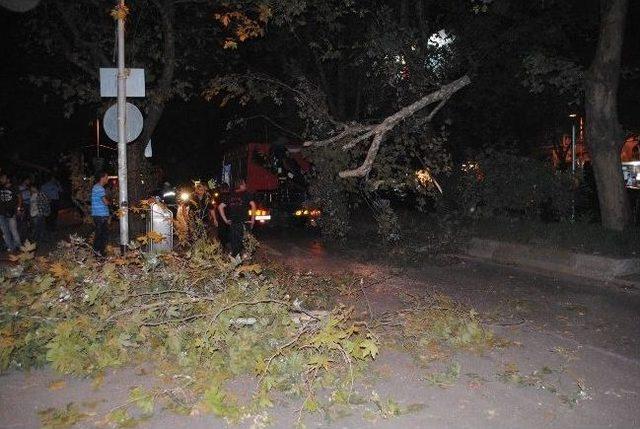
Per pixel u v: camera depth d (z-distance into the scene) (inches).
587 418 234.1
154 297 310.3
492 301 434.3
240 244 565.0
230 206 566.9
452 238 686.5
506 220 682.2
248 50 941.8
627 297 450.6
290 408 237.3
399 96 667.4
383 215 688.4
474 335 319.0
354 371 260.7
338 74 988.6
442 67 743.7
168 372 267.3
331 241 807.1
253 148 1018.7
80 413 229.6
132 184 732.7
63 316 289.7
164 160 1744.6
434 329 323.3
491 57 755.4
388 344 313.0
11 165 1409.9
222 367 269.7
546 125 1003.3
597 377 279.1
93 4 698.2
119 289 300.7
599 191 596.7
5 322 282.5
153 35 757.3
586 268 536.7
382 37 689.6
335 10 734.5
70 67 819.4
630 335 349.4
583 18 706.8
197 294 311.1
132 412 232.4
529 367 289.3
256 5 658.8
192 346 276.7
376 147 466.0
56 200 939.3
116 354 279.7
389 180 585.0
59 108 1272.1
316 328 273.4
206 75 914.7
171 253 340.5
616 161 585.3
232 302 291.6
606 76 575.5
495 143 933.2
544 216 730.2
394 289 477.1
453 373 272.7
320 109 622.5
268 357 268.2
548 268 571.2
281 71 1022.4
